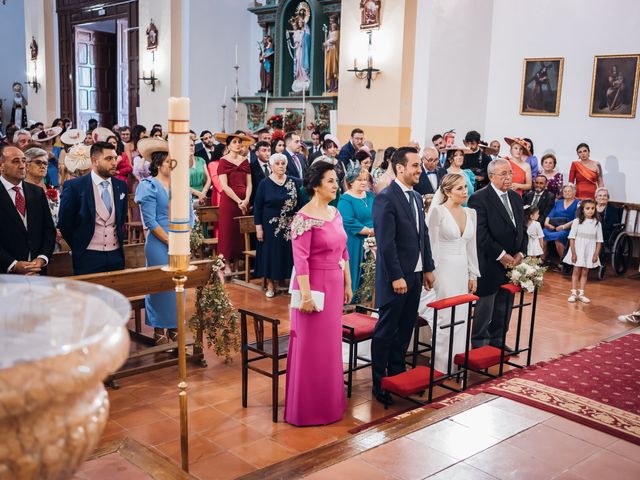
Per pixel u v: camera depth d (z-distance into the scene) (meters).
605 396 4.15
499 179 5.36
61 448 1.00
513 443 3.43
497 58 11.88
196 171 9.68
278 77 14.72
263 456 3.80
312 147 12.29
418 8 10.99
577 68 10.92
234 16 15.59
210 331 5.21
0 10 22.91
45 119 19.88
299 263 4.07
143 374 5.07
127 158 9.59
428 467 3.13
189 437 4.03
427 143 11.16
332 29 13.48
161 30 15.05
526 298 7.92
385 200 4.53
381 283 4.59
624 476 3.10
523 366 5.37
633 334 5.85
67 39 19.09
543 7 11.21
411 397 4.70
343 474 3.06
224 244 8.33
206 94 15.27
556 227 9.61
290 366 4.26
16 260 4.81
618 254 9.38
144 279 4.73
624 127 10.50
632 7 10.23
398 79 11.13
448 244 5.08
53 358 0.97
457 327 5.14
